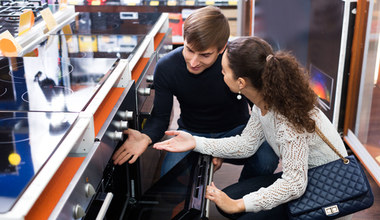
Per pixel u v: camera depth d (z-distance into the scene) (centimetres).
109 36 247
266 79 159
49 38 238
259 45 163
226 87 224
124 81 200
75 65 194
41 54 210
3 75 182
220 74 220
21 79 178
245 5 485
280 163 306
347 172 171
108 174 188
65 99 159
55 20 262
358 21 293
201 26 188
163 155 286
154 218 218
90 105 157
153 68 260
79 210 135
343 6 295
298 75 158
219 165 207
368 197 169
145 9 489
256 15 454
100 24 274
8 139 131
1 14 254
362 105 308
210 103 231
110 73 186
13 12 260
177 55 220
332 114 331
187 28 192
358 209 169
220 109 235
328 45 327
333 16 313
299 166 165
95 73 184
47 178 115
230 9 496
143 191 234
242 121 246
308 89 161
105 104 182
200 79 221
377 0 280
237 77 167
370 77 301
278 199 167
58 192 130
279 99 160
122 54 212
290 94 158
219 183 289
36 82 175
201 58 199
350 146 318
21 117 145
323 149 176
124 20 287
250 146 200
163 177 235
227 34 197
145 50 253
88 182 146
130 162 198
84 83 173
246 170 233
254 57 161
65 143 131
